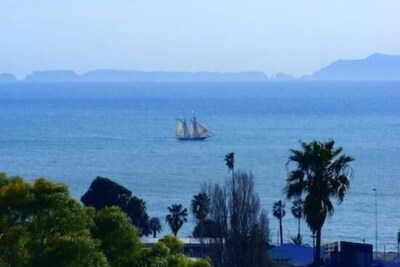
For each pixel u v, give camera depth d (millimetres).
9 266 96625
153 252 108938
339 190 142625
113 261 108062
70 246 94625
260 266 194250
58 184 100375
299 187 143500
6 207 96938
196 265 115688
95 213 111375
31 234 97812
